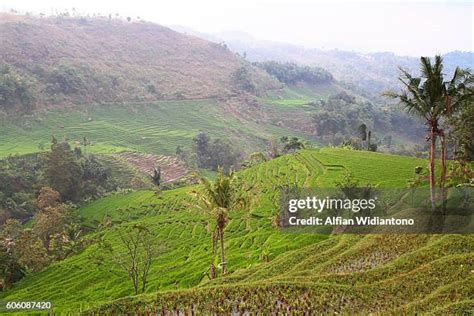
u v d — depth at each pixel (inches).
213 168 5270.7
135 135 6018.7
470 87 1408.7
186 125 6796.3
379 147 5841.5
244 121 7436.0
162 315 883.4
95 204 3782.0
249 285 975.6
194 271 1743.4
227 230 2330.2
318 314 842.8
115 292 1745.8
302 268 1179.3
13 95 5585.6
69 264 2390.5
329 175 2699.3
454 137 2111.2
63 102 6284.5
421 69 1411.2
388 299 879.1
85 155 4687.5
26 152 4557.1
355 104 7691.9
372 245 1245.1
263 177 3134.8
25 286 2225.6
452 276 925.2
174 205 3265.3
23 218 3560.5
